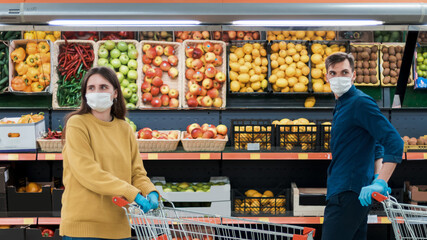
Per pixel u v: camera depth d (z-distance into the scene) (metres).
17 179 3.97
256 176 4.25
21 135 3.63
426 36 3.89
